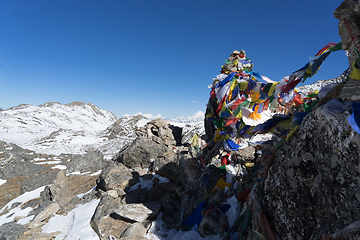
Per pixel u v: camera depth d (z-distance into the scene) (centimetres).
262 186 475
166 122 1744
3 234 820
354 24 303
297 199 364
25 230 866
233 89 826
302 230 348
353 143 272
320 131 330
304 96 789
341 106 306
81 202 1074
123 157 1441
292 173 380
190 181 925
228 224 630
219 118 989
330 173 307
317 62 431
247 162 886
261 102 711
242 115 771
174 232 736
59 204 1053
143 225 761
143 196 1019
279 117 525
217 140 1006
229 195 750
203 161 1013
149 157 1380
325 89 419
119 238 734
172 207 884
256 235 422
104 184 1085
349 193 273
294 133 403
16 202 1261
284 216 386
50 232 843
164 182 1120
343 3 312
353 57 317
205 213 710
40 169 2069
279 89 562
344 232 262
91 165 1745
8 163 2119
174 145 1598
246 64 1059
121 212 795
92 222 825
